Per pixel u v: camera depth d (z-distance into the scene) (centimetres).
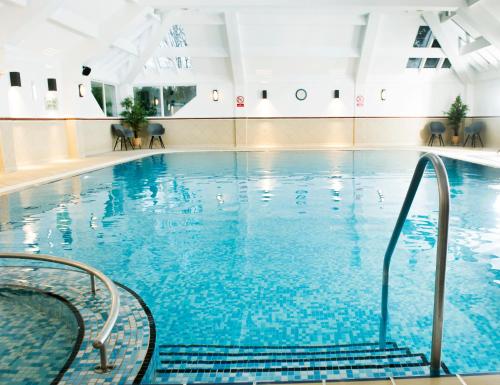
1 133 879
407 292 321
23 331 253
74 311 256
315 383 166
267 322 276
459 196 653
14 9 823
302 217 547
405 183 782
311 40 1433
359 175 880
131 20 1102
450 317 281
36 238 464
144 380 189
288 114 1606
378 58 1520
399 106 1602
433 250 416
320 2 1066
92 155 1289
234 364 227
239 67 1503
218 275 359
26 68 1024
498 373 169
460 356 237
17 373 210
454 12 1241
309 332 262
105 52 1270
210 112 1605
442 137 1609
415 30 1405
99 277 237
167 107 1622
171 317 285
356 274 358
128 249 427
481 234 464
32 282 305
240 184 791
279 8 1095
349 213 565
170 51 1433
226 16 1224
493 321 276
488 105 1473
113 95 1544
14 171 914
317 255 407
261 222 525
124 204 629
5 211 584
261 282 344
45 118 1101
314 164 1064
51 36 998
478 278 346
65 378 188
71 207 609
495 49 1285
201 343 250
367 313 288
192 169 995
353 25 1377
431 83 1586
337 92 1588
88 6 988
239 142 1617
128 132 1493
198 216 557
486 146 1491
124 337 225
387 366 225
